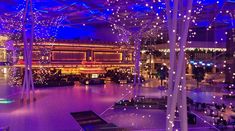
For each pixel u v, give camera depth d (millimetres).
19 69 37906
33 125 16141
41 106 22219
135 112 20234
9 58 42594
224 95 26781
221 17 26141
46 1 28016
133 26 32375
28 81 24797
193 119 16547
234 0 21125
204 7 20000
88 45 42562
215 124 16375
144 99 23391
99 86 36688
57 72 39438
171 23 6887
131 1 25422
